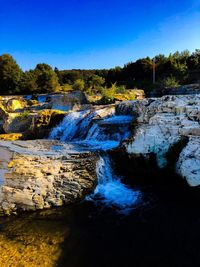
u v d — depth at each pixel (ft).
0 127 65.62
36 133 56.70
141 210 23.85
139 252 18.08
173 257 17.52
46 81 167.02
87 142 42.01
